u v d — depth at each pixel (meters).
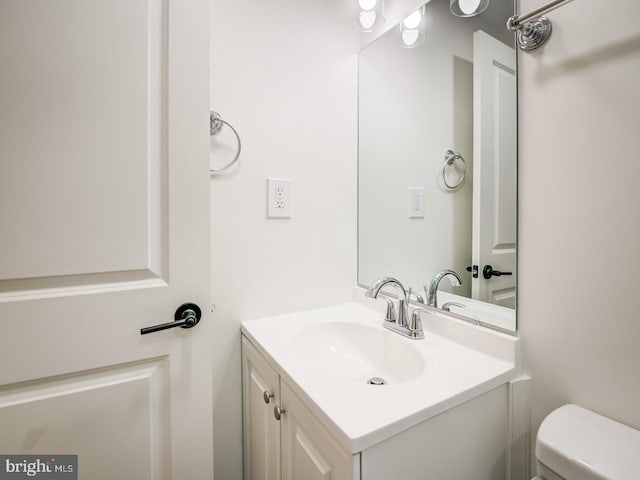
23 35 0.60
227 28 1.03
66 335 0.65
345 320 1.11
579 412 0.67
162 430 0.76
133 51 0.69
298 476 0.71
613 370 0.64
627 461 0.54
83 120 0.65
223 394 1.07
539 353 0.76
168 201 0.74
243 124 1.06
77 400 0.67
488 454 0.72
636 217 0.60
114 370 0.71
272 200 1.13
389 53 1.19
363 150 1.31
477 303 0.89
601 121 0.64
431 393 0.65
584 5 0.66
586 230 0.67
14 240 0.60
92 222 0.66
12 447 0.62
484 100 0.87
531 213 0.77
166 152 0.74
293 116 1.16
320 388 0.67
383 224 1.23
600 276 0.65
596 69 0.65
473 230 0.91
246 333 1.04
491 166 0.86
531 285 0.77
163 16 0.73
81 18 0.64
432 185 1.04
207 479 0.81
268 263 1.13
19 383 0.63
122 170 0.69
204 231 0.78
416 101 1.09
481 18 0.88
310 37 1.19
